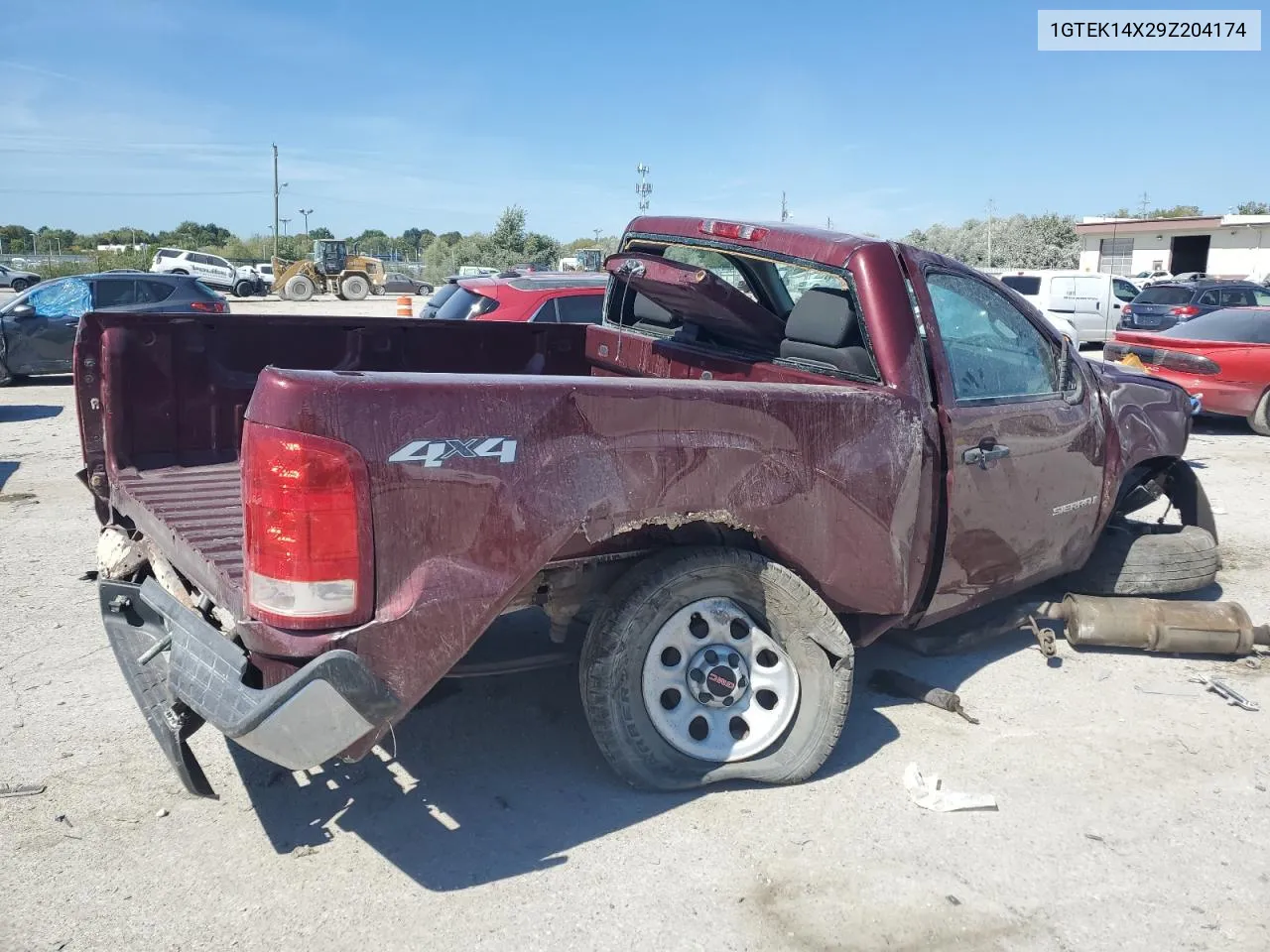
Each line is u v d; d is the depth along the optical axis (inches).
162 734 122.6
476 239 2613.2
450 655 113.3
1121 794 146.7
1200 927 117.0
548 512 118.3
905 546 151.7
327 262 1738.4
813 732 143.3
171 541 138.6
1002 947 113.2
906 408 149.9
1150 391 213.9
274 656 108.3
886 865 127.4
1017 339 177.8
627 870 125.0
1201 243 1798.7
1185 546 209.0
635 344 205.8
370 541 108.4
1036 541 180.2
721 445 131.6
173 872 123.4
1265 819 140.9
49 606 218.1
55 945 109.8
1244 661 196.7
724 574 137.3
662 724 138.6
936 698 173.3
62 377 673.6
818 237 160.9
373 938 112.1
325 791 142.7
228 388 181.2
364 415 107.4
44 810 136.5
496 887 121.4
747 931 114.7
